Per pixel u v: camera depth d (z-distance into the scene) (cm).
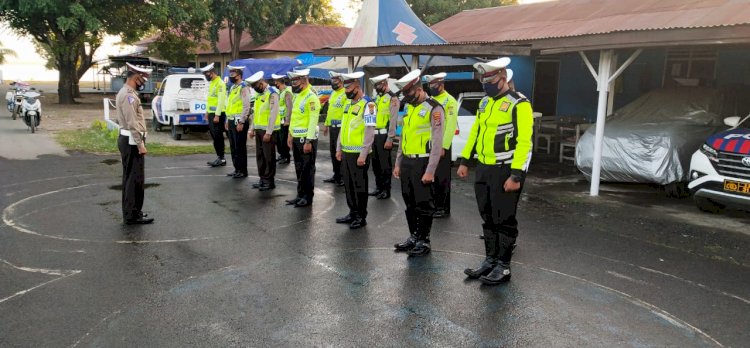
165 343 365
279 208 739
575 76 1413
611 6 1338
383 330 389
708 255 567
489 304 436
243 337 375
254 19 2767
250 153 1264
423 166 539
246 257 538
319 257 542
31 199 760
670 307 435
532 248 583
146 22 2567
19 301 424
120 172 963
